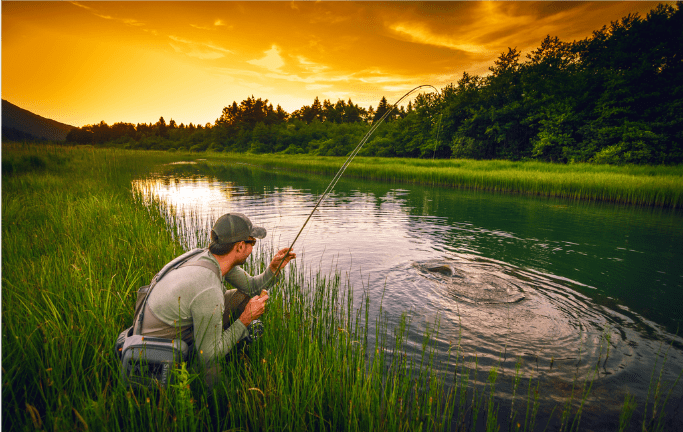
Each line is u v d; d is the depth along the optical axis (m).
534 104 38.59
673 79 29.66
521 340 3.67
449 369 3.16
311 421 2.26
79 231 5.24
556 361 3.32
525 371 3.16
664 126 29.41
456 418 2.57
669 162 28.52
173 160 53.81
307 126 99.38
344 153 69.69
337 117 126.88
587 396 2.87
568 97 35.78
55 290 3.08
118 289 3.27
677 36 29.73
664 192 13.30
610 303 4.57
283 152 87.06
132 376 2.09
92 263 3.76
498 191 18.22
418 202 13.77
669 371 3.19
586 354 3.44
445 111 48.94
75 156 19.03
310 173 30.22
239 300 2.93
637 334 3.82
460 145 44.41
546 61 40.38
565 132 35.28
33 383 2.17
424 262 6.09
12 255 3.98
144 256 4.25
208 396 2.35
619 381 3.05
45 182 10.48
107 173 15.48
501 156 41.56
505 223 9.68
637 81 31.25
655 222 10.08
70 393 2.12
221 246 2.37
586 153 32.53
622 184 14.88
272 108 136.88
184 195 14.69
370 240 7.61
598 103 33.16
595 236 8.20
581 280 5.35
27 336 2.35
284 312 3.51
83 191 9.55
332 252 6.70
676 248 7.14
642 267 5.95
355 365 2.79
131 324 2.89
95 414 1.86
